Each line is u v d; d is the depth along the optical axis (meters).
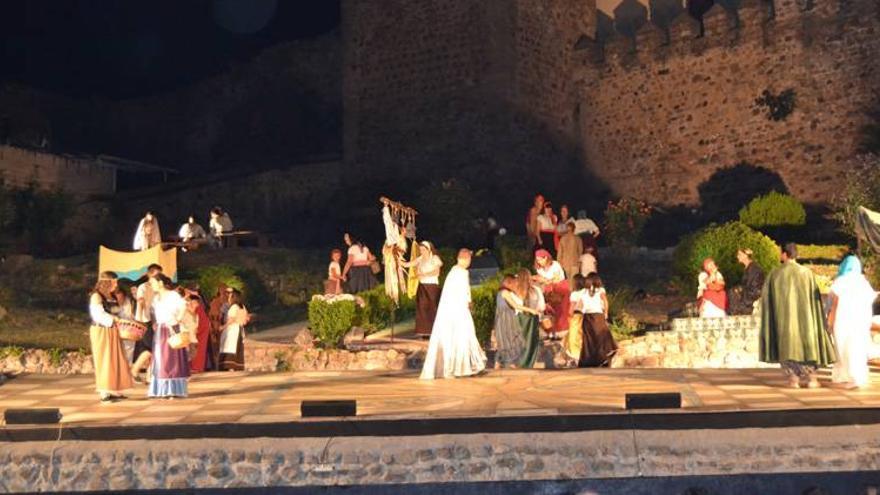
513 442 9.30
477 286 17.16
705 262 15.34
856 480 9.22
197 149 39.88
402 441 9.34
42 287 21.72
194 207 32.50
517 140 30.89
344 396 11.09
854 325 10.74
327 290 18.33
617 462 9.21
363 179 32.94
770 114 29.39
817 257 21.14
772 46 29.53
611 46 32.62
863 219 15.98
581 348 13.76
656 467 9.19
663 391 10.87
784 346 10.55
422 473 9.27
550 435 9.35
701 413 9.30
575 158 32.94
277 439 9.45
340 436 9.45
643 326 16.67
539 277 15.37
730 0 32.69
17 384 12.71
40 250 27.86
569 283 17.53
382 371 13.53
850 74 28.11
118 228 30.70
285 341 16.30
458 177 31.22
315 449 9.35
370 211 29.48
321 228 30.83
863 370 10.70
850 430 9.12
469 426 9.42
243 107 39.19
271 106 38.47
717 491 9.33
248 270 21.97
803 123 28.78
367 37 33.47
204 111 40.03
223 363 14.31
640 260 22.98
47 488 9.40
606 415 9.37
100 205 30.42
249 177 32.62
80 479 9.41
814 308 10.59
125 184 38.41
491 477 9.23
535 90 31.86
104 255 19.58
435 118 31.86
